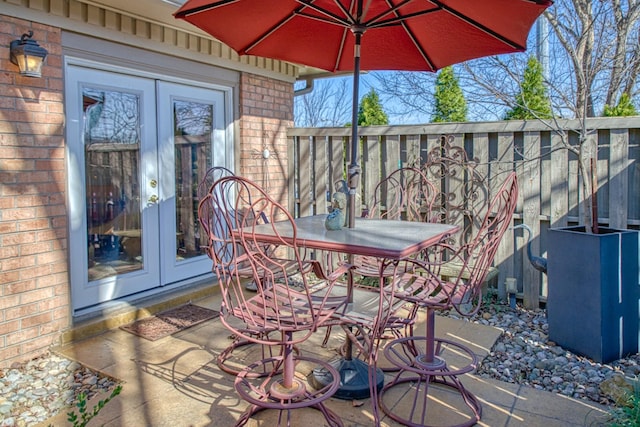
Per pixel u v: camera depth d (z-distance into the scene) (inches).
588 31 210.7
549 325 135.1
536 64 262.2
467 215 175.0
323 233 97.0
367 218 131.4
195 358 123.9
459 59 131.2
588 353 123.7
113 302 153.3
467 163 169.9
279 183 216.8
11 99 120.8
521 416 96.0
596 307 120.3
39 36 126.8
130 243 161.0
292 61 142.9
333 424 88.5
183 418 94.7
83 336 137.0
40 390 107.3
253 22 119.3
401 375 114.7
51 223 130.2
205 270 189.9
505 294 168.9
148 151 165.8
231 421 93.8
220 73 188.9
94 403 100.7
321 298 97.8
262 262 92.7
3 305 120.4
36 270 127.2
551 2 88.4
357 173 105.9
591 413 96.7
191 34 172.4
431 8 108.9
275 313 85.9
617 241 122.0
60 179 132.2
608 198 149.9
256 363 100.7
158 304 159.6
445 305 92.4
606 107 224.8
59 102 131.8
